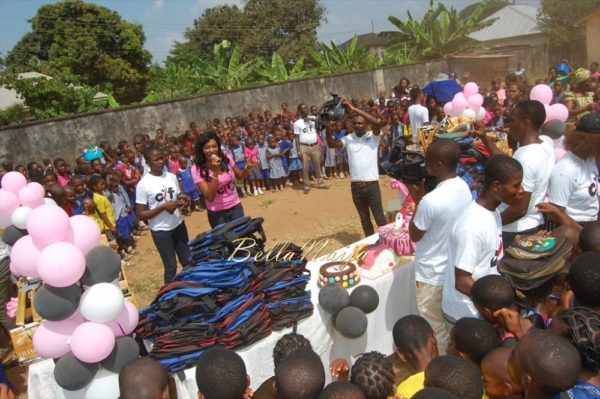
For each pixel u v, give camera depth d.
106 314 2.48
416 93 6.95
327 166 10.51
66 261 2.35
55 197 5.48
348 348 3.45
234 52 19.36
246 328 2.82
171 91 19.64
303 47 33.03
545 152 3.41
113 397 2.52
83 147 12.46
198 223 8.55
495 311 2.22
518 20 36.94
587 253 2.21
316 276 3.64
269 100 15.99
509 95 9.48
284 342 2.48
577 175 3.24
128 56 29.09
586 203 3.32
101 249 2.66
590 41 22.12
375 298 3.27
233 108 15.23
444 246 3.06
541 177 3.39
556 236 2.64
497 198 2.63
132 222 8.04
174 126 14.07
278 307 3.05
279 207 8.86
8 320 4.48
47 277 2.35
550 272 2.43
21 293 3.64
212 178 4.55
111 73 27.70
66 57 27.02
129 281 6.27
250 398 2.13
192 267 3.09
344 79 17.88
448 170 3.02
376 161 5.55
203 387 2.02
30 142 11.67
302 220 8.00
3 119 16.16
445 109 5.37
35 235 2.48
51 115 15.70
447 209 2.96
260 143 9.70
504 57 22.34
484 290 2.23
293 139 10.08
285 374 1.93
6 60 31.05
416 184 3.98
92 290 2.50
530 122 3.43
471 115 4.93
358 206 5.73
